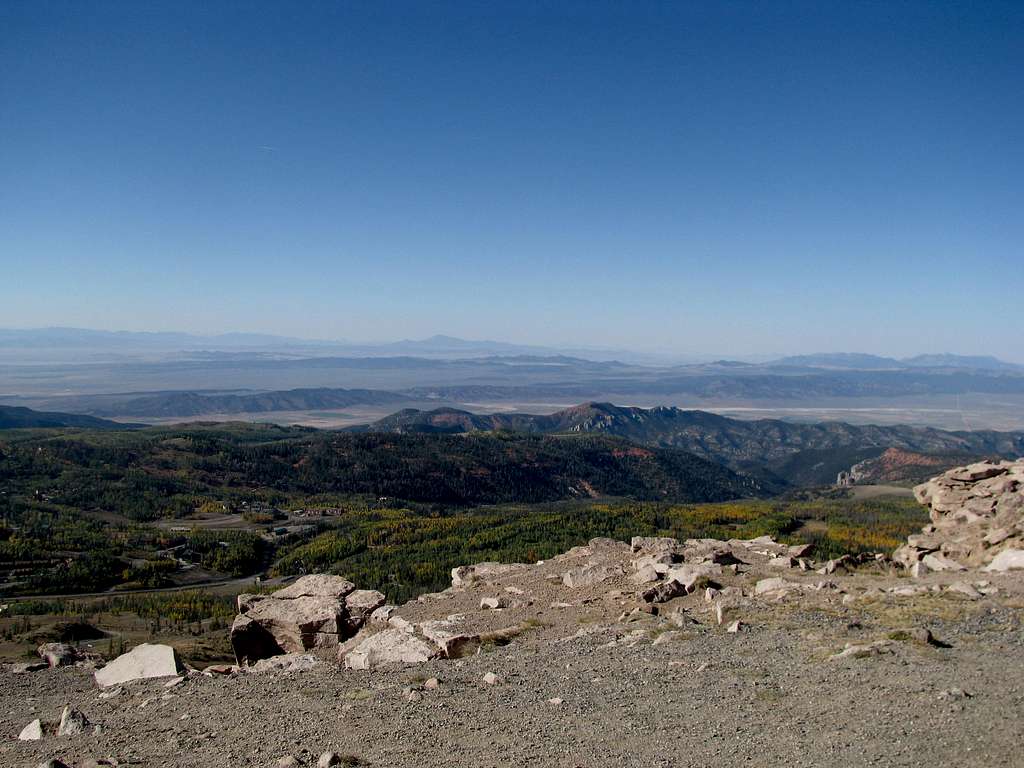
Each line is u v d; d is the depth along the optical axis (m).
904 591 33.69
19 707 27.44
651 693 22.31
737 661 25.38
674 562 44.97
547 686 23.78
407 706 22.00
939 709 18.78
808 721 18.86
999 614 28.89
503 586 44.59
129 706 25.00
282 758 17.77
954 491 52.09
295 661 32.25
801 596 35.00
